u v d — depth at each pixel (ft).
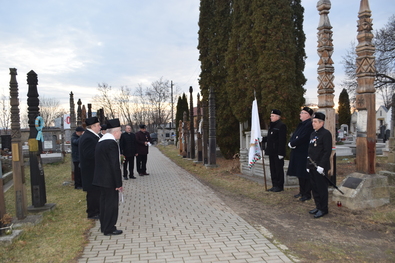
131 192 26.94
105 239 14.66
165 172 40.70
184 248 13.32
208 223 16.96
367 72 19.31
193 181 32.09
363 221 16.37
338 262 11.69
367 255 12.31
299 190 24.04
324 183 17.49
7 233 14.49
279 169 24.12
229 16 44.83
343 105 117.80
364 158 19.27
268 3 32.99
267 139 24.84
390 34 62.80
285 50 33.35
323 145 17.47
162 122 160.04
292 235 14.82
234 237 14.60
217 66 46.01
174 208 20.68
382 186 19.01
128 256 12.54
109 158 15.19
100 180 15.17
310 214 18.17
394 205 18.69
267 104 33.53
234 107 40.19
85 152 18.16
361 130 19.51
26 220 17.10
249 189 26.08
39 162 19.79
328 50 22.67
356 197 18.29
